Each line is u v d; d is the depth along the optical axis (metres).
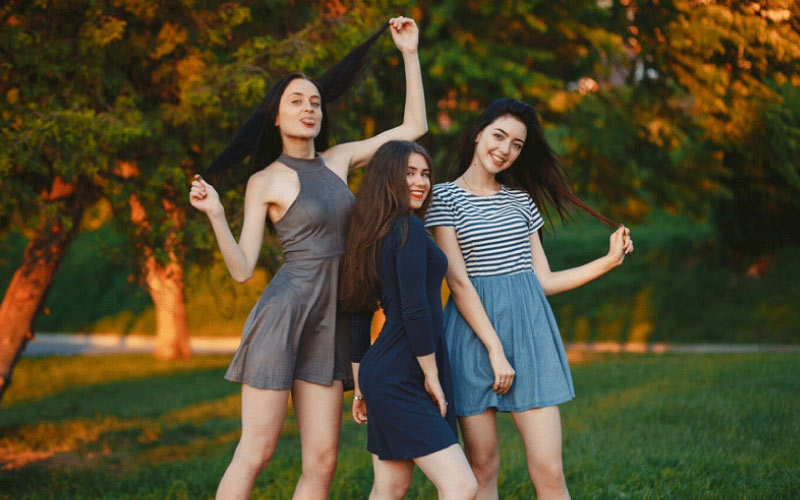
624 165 10.80
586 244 19.81
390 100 8.29
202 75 5.38
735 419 6.10
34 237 6.47
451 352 3.18
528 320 3.18
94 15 5.11
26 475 6.14
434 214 3.18
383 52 6.77
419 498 4.51
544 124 10.59
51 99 5.17
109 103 5.63
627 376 10.13
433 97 10.12
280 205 3.19
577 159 11.10
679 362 10.98
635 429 6.16
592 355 13.88
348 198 3.24
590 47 9.94
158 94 5.88
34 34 5.12
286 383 3.10
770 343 14.77
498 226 3.22
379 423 2.89
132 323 21.17
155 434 8.43
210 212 2.98
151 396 11.65
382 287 2.91
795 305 15.83
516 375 3.14
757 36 7.97
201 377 13.38
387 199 2.93
